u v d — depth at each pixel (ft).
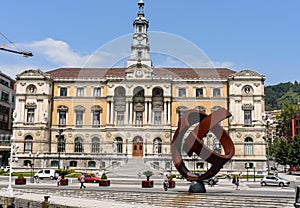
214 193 98.58
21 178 149.28
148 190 112.57
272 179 154.81
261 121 251.60
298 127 372.58
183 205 93.76
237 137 251.80
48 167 250.78
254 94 254.68
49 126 262.67
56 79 267.39
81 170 238.89
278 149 281.95
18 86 261.85
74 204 85.81
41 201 90.74
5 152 273.13
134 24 268.62
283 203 85.46
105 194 106.63
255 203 87.30
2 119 295.48
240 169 248.11
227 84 261.65
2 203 100.37
